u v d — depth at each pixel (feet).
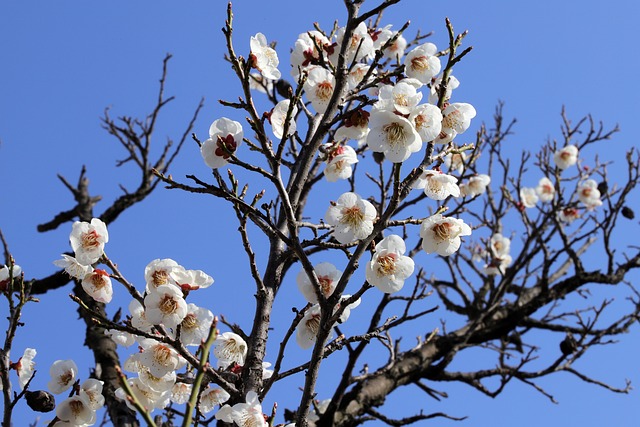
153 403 3.41
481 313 4.69
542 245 5.09
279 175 3.23
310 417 4.27
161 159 5.26
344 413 4.27
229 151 3.23
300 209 4.00
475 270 5.59
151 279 3.36
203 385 3.45
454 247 3.29
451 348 4.59
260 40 3.49
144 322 3.41
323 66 3.56
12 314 3.38
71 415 3.43
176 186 3.27
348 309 3.33
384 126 3.17
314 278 3.22
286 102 3.44
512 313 4.96
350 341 3.31
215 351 3.50
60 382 3.49
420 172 3.20
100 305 4.37
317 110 3.57
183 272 3.37
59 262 3.40
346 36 3.52
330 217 3.25
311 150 3.53
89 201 5.30
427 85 3.53
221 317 3.88
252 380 3.42
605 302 4.79
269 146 3.30
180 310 3.30
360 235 3.24
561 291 5.13
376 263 3.23
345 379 4.09
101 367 4.11
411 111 3.17
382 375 4.44
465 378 4.55
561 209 5.34
